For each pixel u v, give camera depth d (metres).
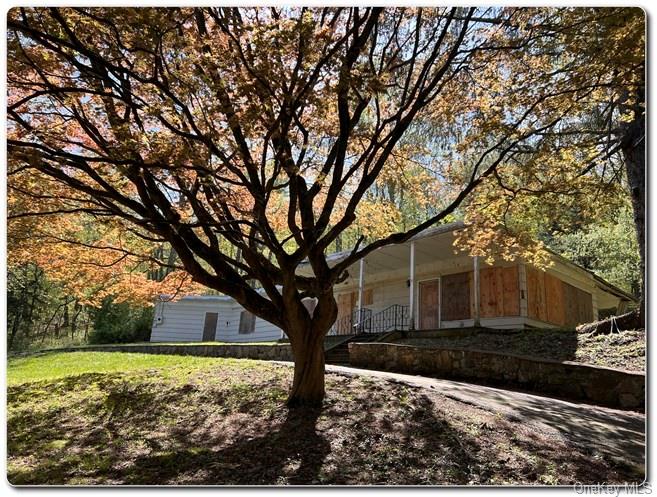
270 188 5.68
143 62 5.27
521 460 4.50
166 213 6.75
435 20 7.45
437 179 9.60
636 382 7.32
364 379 7.76
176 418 6.89
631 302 19.55
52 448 5.86
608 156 9.86
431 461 4.63
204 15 5.86
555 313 15.13
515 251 10.91
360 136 7.60
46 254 8.36
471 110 8.45
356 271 18.23
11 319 28.80
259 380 8.37
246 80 4.96
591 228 22.55
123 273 9.28
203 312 24.81
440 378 9.72
